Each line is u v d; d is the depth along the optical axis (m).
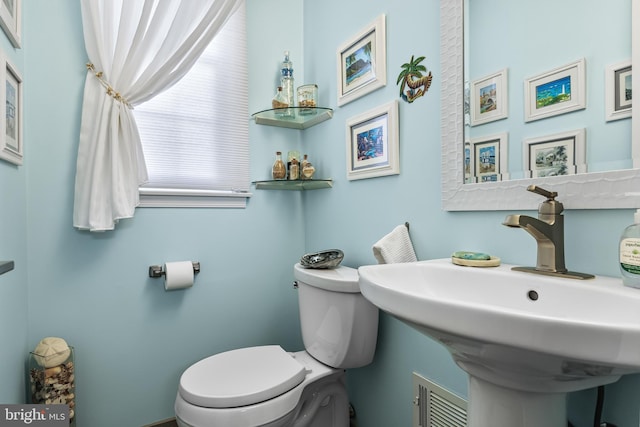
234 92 1.68
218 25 1.48
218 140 1.63
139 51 1.37
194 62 1.46
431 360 1.10
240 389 1.08
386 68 1.29
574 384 0.56
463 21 1.00
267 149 1.78
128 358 1.42
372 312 1.25
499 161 0.90
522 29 0.85
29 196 1.24
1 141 0.89
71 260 1.32
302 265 1.46
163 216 1.50
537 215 0.81
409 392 1.18
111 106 1.31
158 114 1.51
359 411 1.44
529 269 0.77
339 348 1.23
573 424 0.74
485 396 0.65
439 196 1.08
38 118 1.25
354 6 1.46
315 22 1.77
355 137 1.45
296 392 1.15
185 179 1.56
